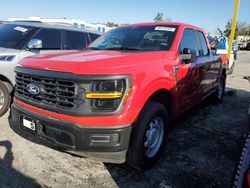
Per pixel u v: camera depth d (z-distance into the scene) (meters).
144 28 4.38
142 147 2.93
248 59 26.39
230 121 5.37
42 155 3.46
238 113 6.00
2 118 4.69
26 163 3.25
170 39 3.95
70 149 2.67
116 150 2.66
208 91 5.57
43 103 2.85
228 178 3.17
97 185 2.89
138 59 3.09
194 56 4.05
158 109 3.12
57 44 5.61
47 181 2.91
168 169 3.29
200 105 6.60
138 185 2.93
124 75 2.64
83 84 2.56
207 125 5.05
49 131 2.78
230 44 10.93
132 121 2.71
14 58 4.73
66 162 3.33
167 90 3.39
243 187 1.91
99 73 2.57
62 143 2.71
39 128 2.88
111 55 3.16
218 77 6.19
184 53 3.88
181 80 3.79
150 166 3.23
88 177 3.03
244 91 8.84
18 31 5.17
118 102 2.61
